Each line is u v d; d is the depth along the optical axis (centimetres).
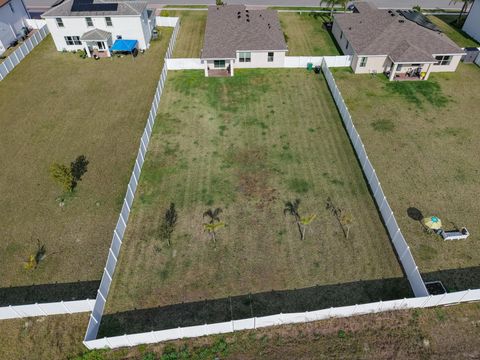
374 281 2331
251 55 4231
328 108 3734
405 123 3509
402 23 4306
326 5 5903
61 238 2591
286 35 5044
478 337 2088
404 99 3825
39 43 4841
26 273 2398
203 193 2877
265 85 4066
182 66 4281
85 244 2555
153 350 2045
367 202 2802
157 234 2600
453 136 3362
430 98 3841
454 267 2395
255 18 4659
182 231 2616
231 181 2970
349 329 2112
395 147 3247
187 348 2052
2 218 2717
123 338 1997
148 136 3328
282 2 5969
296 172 3044
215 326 2045
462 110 3678
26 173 3052
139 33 4541
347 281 2331
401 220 2667
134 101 3816
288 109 3722
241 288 2305
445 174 3000
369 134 3381
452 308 2195
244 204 2794
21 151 3253
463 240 2548
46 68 4347
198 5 5847
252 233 2598
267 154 3209
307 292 2280
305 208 2761
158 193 2878
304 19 5481
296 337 2086
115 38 4591
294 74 4253
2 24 4562
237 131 3447
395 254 2469
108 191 2902
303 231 2578
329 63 4306
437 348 2042
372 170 2836
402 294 2267
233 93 3941
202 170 3062
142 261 2447
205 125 3516
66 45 4628
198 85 4056
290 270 2389
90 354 2025
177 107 3741
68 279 2366
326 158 3170
